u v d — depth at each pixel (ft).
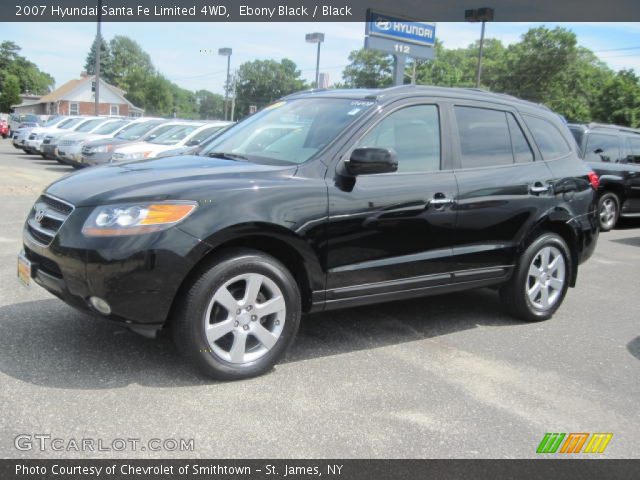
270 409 11.34
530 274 17.40
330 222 13.12
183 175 12.51
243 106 341.82
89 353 13.25
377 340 15.53
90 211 11.53
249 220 11.97
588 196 18.63
